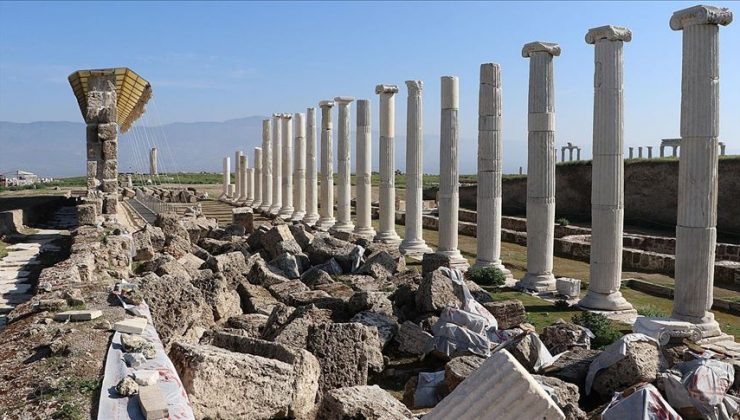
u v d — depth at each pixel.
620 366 12.45
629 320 19.14
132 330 10.72
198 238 33.66
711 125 17.17
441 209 28.61
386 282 22.84
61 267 15.77
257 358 10.26
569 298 21.31
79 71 32.69
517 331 15.53
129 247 22.06
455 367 12.35
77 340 10.02
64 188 70.12
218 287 17.17
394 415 9.77
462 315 15.55
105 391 8.12
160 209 40.12
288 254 24.69
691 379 11.66
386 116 34.56
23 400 8.05
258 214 55.94
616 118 19.72
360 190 37.62
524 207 56.47
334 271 24.59
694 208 17.36
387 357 14.85
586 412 12.05
